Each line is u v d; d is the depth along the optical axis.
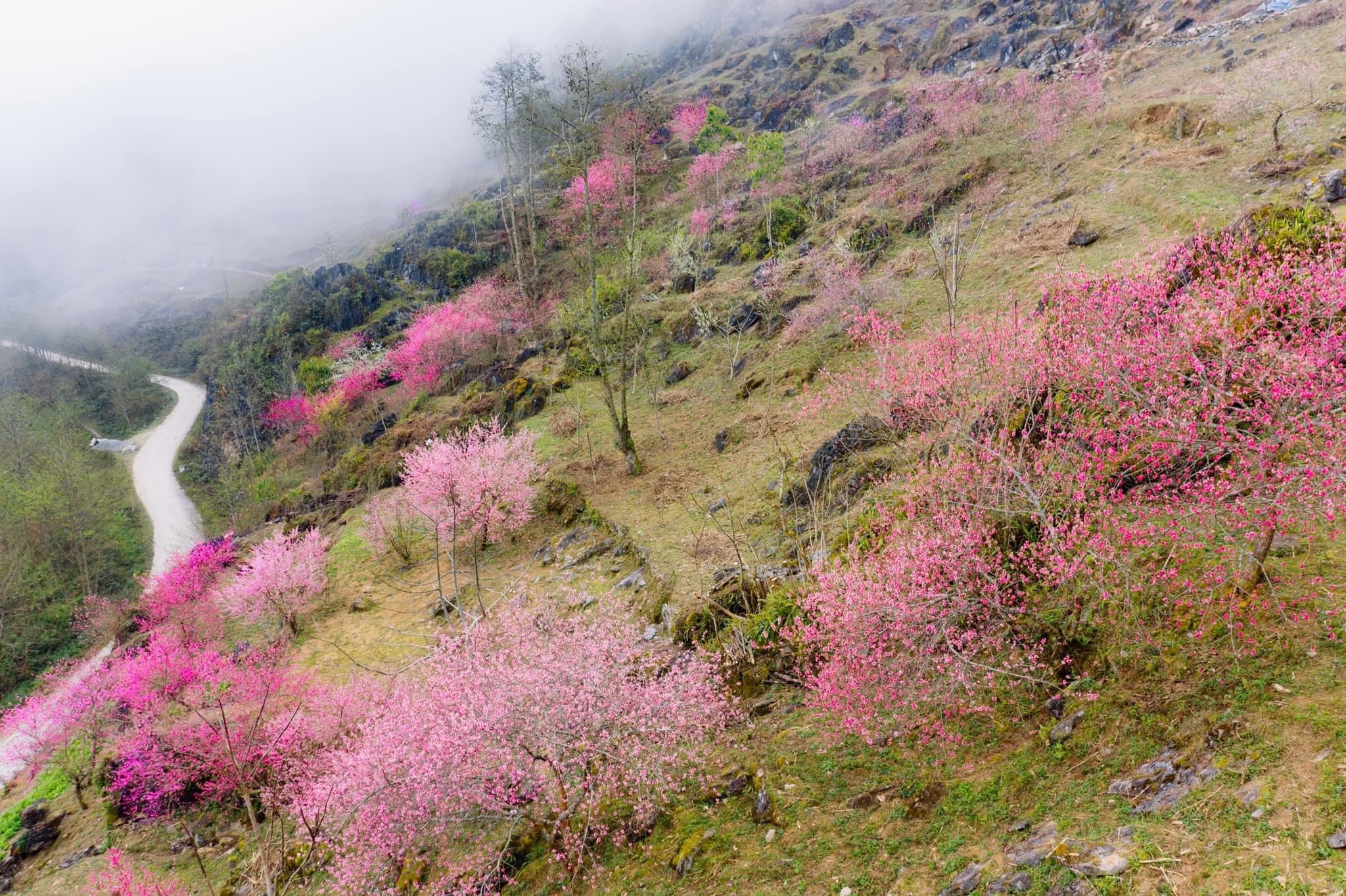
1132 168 23.95
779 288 28.17
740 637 9.59
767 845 6.18
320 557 21.61
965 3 67.06
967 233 26.27
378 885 8.46
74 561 40.66
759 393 22.55
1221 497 5.37
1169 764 4.54
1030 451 7.48
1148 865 3.83
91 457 59.72
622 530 17.11
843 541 10.67
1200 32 35.03
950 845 5.08
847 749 7.06
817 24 77.31
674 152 57.84
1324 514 5.08
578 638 8.44
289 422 48.81
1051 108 31.22
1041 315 9.06
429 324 40.66
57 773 16.67
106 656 25.45
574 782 7.95
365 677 14.60
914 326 20.45
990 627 6.52
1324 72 23.17
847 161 41.28
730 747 8.08
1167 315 6.95
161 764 13.59
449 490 17.23
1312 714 4.22
